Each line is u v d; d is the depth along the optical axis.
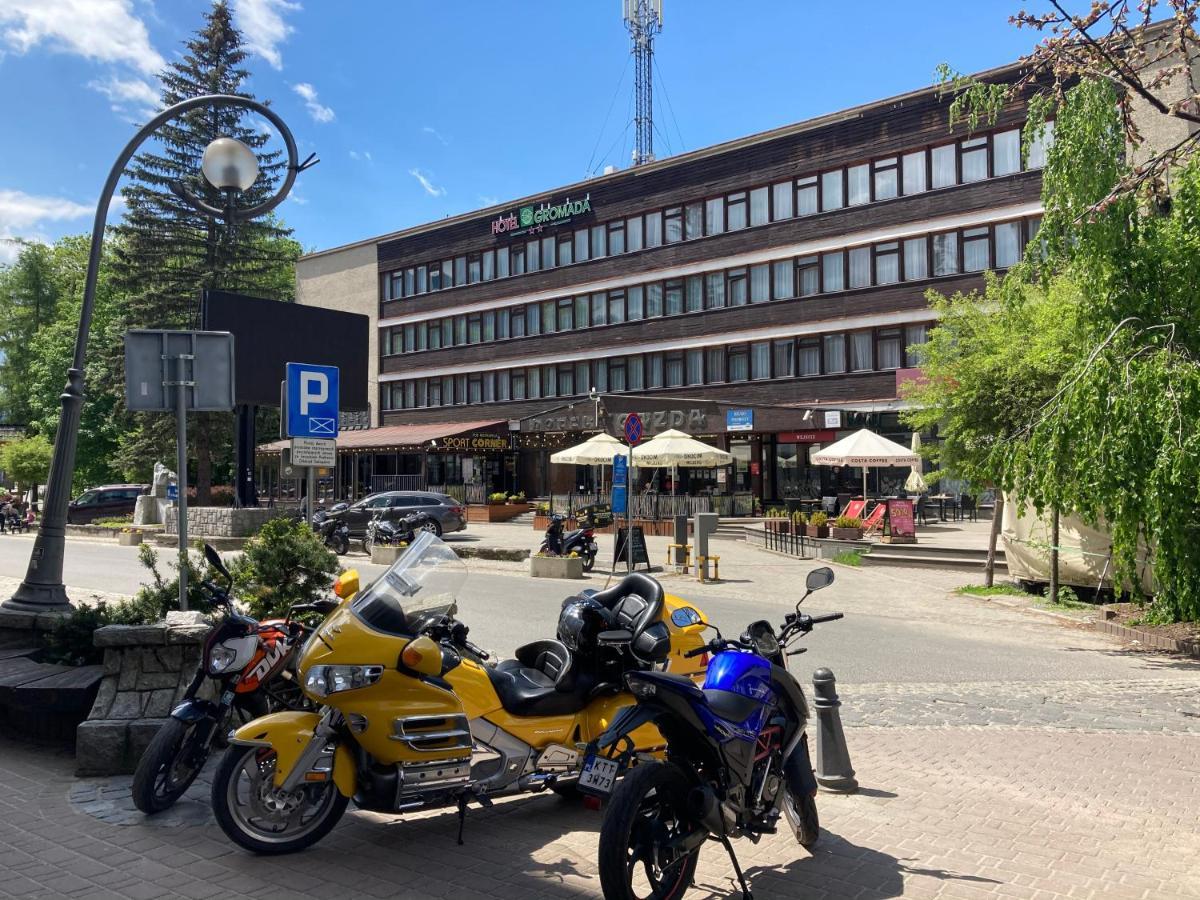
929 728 7.34
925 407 16.94
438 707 4.52
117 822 4.87
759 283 37.88
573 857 4.61
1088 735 7.14
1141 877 4.41
